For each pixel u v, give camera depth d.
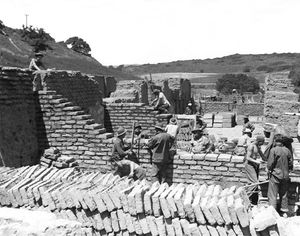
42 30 75.88
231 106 49.34
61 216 7.79
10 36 68.62
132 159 12.31
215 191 7.96
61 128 12.94
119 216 7.56
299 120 27.44
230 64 193.62
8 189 8.16
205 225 7.19
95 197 7.65
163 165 11.66
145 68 193.88
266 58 198.50
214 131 30.38
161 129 11.56
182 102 42.25
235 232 7.03
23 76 12.62
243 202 7.68
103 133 12.77
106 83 26.48
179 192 7.70
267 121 29.83
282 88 30.33
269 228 6.88
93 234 7.70
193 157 11.60
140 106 18.19
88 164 12.65
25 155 12.42
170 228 7.31
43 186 8.12
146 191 7.73
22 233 6.15
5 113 11.76
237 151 13.27
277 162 9.61
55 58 63.53
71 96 15.38
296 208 10.23
